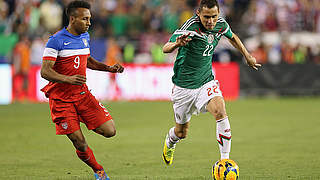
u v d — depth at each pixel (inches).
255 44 3056.1
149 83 2706.7
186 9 3238.2
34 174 964.6
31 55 2790.4
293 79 2743.6
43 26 3034.0
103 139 1453.0
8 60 2694.4
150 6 3265.3
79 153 850.1
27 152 1235.9
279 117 1969.7
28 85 2650.1
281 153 1190.9
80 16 828.6
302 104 2487.7
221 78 2736.2
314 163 1057.5
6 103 2623.0
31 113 2192.4
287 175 932.0
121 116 2049.7
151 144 1352.1
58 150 1264.8
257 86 2741.1
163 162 1088.8
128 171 987.3
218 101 911.0
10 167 1038.4
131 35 3043.8
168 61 2878.9
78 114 866.1
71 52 834.8
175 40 911.7
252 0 3265.3
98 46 2812.5
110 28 3070.9
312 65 2741.1
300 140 1403.8
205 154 1192.2
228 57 2891.2
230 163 842.2
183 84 953.5
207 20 868.0
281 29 3216.0
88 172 984.9
